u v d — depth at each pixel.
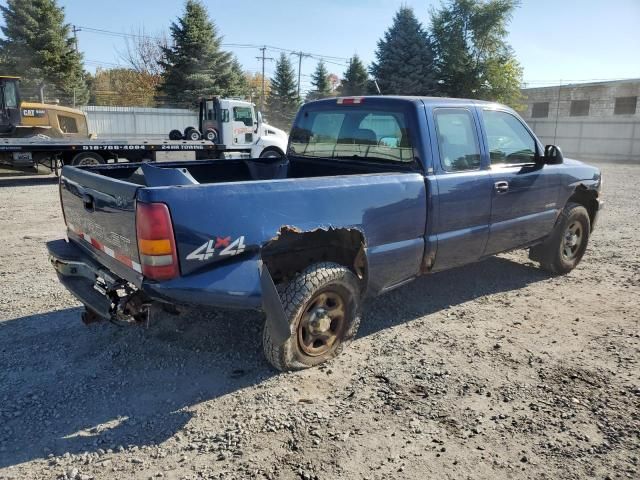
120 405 3.32
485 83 41.31
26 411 3.23
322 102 5.20
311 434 3.04
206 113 18.94
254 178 5.45
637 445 2.98
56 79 42.41
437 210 4.36
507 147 5.14
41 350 4.03
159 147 15.55
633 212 10.79
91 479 2.66
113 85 59.38
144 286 3.08
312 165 5.29
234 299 3.24
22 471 2.71
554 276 6.12
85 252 4.00
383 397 3.44
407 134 4.36
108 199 3.40
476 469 2.77
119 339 4.22
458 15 40.47
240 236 3.26
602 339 4.39
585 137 34.28
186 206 3.07
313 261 3.98
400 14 40.06
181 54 42.94
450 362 3.94
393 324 4.64
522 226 5.28
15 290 5.34
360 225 3.83
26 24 41.66
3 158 13.77
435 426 3.13
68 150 14.34
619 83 35.81
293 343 3.67
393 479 2.68
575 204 6.00
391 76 39.41
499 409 3.32
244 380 3.64
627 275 6.22
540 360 3.99
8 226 8.55
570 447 2.96
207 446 2.93
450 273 6.09
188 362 3.88
